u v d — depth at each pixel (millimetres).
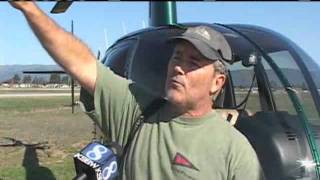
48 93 68062
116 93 2486
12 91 75062
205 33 2299
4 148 13742
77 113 27281
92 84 2475
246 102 5426
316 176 4723
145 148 2355
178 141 2287
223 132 2305
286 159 4688
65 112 28438
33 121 22781
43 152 13070
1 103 39094
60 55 2367
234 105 5441
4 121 22828
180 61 2293
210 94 2332
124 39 6613
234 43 5543
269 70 5328
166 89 2361
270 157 4723
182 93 2291
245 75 5473
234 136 2312
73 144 14602
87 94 2557
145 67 5723
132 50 6082
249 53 5422
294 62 5457
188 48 2273
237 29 5836
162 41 5660
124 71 6078
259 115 5023
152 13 7785
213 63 2301
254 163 2295
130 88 2518
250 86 5441
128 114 2480
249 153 2303
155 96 2461
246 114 5188
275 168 4695
